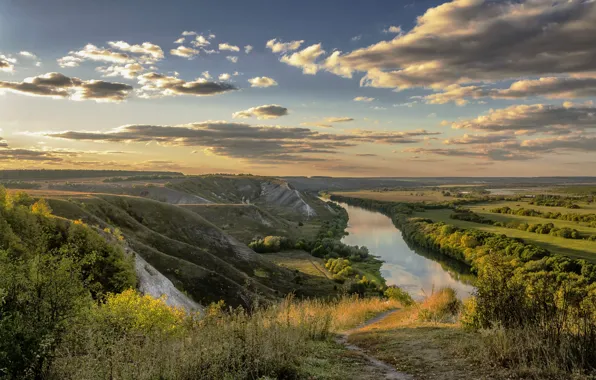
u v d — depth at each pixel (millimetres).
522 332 8344
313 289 69000
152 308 11695
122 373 6469
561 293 8812
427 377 7504
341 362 8789
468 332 10867
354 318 19844
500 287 10398
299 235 132625
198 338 8109
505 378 6961
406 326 14156
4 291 7844
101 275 29312
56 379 6727
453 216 140500
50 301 8195
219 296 50656
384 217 187375
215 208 141875
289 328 9898
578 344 7457
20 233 26438
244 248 83625
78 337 7793
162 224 83000
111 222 68250
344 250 100312
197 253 66062
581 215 120750
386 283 70500
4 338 7105
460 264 85375
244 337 8164
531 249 71312
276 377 7266
